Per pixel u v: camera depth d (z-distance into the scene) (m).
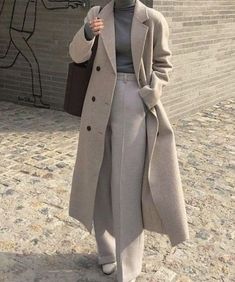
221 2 7.50
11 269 3.12
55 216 3.82
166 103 6.66
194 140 6.11
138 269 2.87
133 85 2.66
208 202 4.25
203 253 3.41
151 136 2.69
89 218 2.90
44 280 3.02
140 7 2.60
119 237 2.74
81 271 3.13
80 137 2.86
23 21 7.23
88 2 6.52
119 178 2.70
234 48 8.44
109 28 2.61
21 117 6.84
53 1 6.84
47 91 7.32
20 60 7.45
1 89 7.80
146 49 2.63
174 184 2.76
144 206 2.80
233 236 3.67
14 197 4.14
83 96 2.82
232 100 8.55
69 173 4.75
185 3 6.46
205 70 7.54
